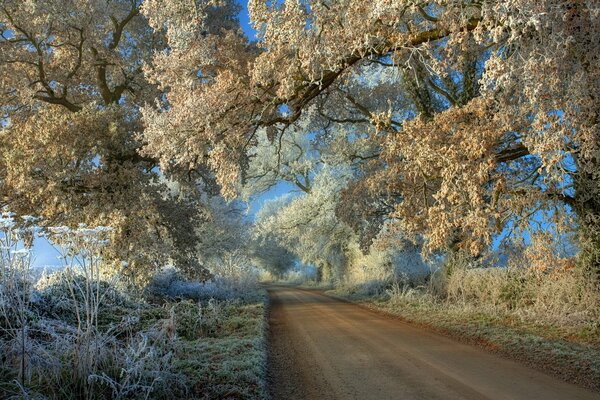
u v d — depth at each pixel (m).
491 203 12.02
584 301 13.37
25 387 5.25
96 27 24.19
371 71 26.08
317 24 12.00
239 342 10.52
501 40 10.92
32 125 18.14
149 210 21.23
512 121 10.59
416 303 20.84
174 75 15.46
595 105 9.65
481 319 14.68
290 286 54.53
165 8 15.36
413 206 14.56
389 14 11.95
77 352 5.82
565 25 9.57
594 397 6.91
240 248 39.41
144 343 6.58
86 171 18.80
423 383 7.62
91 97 27.00
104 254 17.69
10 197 18.22
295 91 15.05
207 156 17.28
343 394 7.08
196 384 6.96
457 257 20.98
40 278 12.05
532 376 8.17
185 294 23.19
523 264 13.15
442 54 12.87
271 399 6.93
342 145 26.11
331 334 13.32
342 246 38.28
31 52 23.11
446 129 11.62
